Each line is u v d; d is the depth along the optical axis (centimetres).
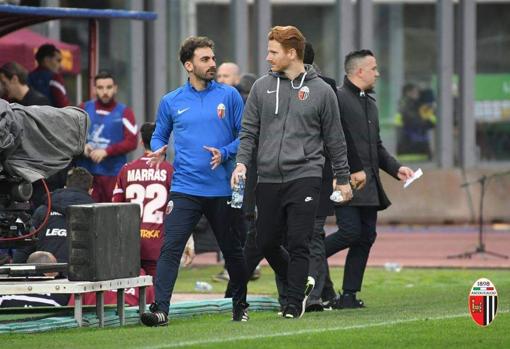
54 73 4475
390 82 7169
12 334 2708
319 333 2589
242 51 6744
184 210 2872
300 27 7031
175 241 2870
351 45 7031
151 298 3338
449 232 6334
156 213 3431
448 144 7200
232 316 3080
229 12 6731
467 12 7244
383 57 7150
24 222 2916
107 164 4297
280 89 2859
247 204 3416
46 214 3169
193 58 2884
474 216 6812
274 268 3012
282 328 2681
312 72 2877
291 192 2842
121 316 2944
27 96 4103
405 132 7194
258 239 2917
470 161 7262
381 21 7138
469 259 5088
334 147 2881
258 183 2886
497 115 7412
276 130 2853
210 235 4319
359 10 7044
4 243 2900
